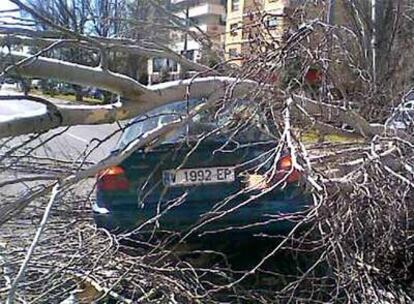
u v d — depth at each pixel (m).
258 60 3.68
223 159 4.40
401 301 3.54
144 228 4.31
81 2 3.60
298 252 3.86
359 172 3.63
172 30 4.09
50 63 3.29
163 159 4.18
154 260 4.20
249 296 3.75
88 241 4.31
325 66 3.86
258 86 3.67
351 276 3.37
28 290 3.62
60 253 4.12
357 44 4.84
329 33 3.97
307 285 3.82
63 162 6.09
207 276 4.16
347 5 5.44
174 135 4.41
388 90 4.95
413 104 4.48
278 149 3.37
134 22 3.85
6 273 3.71
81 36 3.31
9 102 3.84
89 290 3.71
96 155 6.38
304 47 3.68
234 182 4.39
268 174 3.66
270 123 3.93
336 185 3.31
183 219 4.35
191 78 3.75
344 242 3.41
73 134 8.29
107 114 3.48
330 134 4.14
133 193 4.50
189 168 4.44
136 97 3.55
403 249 3.85
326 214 3.31
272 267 4.14
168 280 3.61
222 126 3.80
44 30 3.32
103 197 4.53
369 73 4.86
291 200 4.21
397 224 3.83
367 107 4.62
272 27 3.99
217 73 3.86
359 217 3.63
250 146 4.25
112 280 3.75
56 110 3.30
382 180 3.61
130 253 4.25
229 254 4.41
